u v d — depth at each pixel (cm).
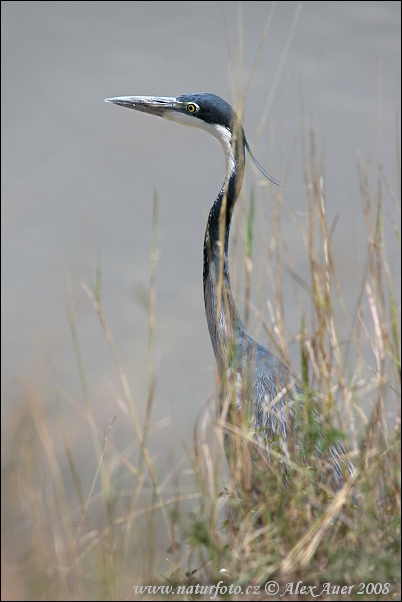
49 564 877
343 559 877
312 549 875
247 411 1048
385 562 866
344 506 944
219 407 1122
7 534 884
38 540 880
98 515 1035
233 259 1139
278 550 899
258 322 1119
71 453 1104
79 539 980
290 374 1127
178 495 1028
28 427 988
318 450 1027
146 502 1017
